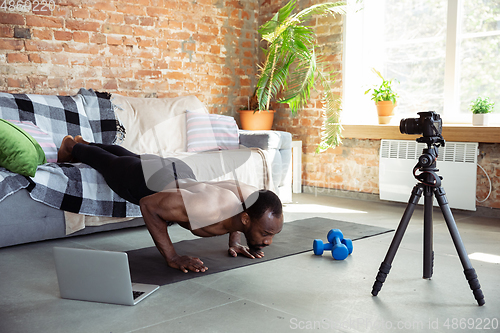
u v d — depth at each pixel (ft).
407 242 8.80
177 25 14.78
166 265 7.26
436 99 13.03
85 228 9.25
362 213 11.86
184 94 15.11
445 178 11.83
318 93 15.12
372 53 14.30
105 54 13.32
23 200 8.36
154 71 14.37
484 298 5.88
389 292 6.12
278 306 5.64
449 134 11.72
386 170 13.01
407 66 13.58
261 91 14.93
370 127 13.42
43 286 6.45
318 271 7.03
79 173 8.95
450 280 6.59
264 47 16.72
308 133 15.55
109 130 11.81
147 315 5.39
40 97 11.06
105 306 5.69
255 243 6.68
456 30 12.33
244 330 4.96
